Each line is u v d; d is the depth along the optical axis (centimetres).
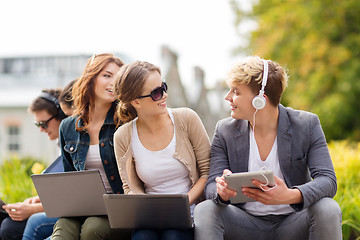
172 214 322
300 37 1538
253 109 341
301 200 313
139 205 322
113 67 410
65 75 2095
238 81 338
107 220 360
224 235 338
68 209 367
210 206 330
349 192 479
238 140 358
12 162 737
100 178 350
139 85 354
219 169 362
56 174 356
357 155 578
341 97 1476
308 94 1504
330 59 1477
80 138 411
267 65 338
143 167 372
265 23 1627
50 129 498
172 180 375
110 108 413
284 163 343
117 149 380
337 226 309
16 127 2158
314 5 1527
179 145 372
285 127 345
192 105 1736
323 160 337
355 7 1486
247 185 308
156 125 372
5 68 2384
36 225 413
